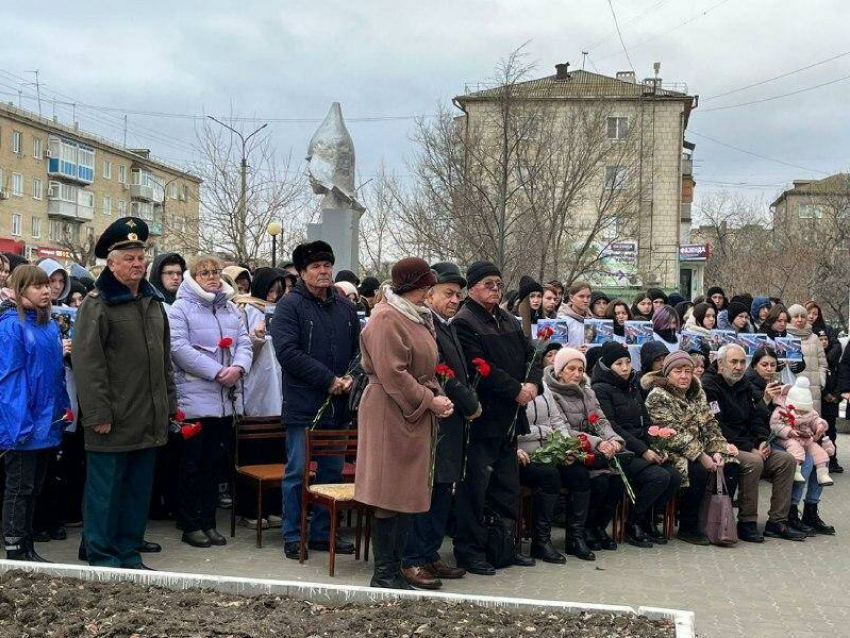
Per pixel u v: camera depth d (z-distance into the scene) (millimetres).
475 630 4539
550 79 45719
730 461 8477
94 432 6207
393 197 31172
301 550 6957
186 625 4457
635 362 11039
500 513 7207
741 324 12680
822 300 47219
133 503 6480
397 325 5973
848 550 8305
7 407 6113
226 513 8789
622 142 34125
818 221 57688
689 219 59906
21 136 57875
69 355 7043
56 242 55094
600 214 30375
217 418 7340
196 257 7555
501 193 25422
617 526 8344
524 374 7051
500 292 7098
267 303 8781
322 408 6902
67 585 5051
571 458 7527
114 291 6305
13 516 6254
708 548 8234
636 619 4770
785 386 9156
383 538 6012
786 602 6523
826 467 8875
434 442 6074
